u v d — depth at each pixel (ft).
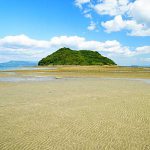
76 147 26.66
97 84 96.07
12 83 101.35
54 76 154.20
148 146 26.84
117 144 27.50
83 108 46.75
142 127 33.91
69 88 81.25
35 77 144.87
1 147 26.81
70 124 35.53
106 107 47.44
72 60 650.84
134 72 198.80
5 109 46.44
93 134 30.99
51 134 31.07
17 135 30.78
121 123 35.91
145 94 65.16
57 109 46.14
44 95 64.64
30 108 47.24
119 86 87.71
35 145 27.32
